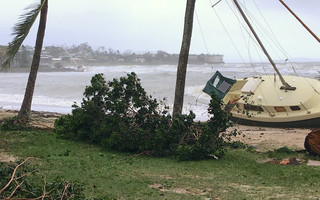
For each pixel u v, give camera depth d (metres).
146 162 12.38
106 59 154.25
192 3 15.00
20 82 58.31
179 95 15.05
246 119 22.50
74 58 142.12
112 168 11.13
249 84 23.14
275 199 8.52
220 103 13.51
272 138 17.98
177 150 12.84
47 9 18.69
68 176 9.64
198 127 13.72
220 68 93.56
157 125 13.80
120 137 13.62
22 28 12.27
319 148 13.54
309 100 21.27
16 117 17.72
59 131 15.38
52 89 45.97
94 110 14.44
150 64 151.75
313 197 8.75
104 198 7.85
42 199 6.03
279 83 22.69
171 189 9.35
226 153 14.21
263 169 11.66
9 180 6.48
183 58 15.03
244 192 9.17
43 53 135.00
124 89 14.40
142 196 8.53
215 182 10.09
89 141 14.72
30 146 13.48
